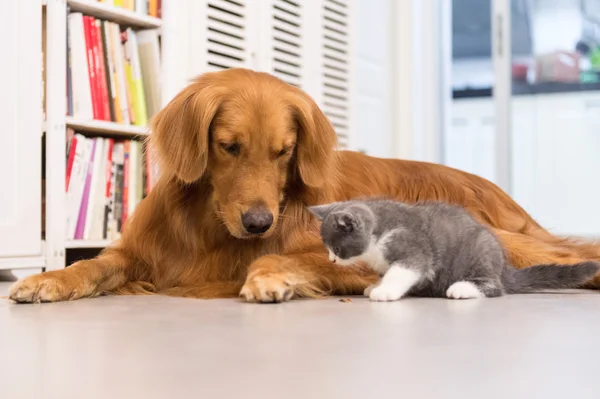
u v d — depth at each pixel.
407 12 6.24
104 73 3.40
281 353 1.40
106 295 2.43
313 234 2.54
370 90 5.95
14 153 3.05
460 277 2.36
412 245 2.27
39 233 3.15
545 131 6.45
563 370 1.25
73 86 3.28
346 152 2.92
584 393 1.09
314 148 2.43
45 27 3.24
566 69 6.37
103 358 1.35
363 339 1.55
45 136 3.27
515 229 2.97
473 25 6.69
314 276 2.38
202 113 2.30
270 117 2.30
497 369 1.25
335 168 2.66
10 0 3.02
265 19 4.25
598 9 6.32
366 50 5.88
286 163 2.41
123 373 1.22
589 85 6.33
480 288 2.33
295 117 2.40
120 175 3.48
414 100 6.26
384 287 2.24
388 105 6.21
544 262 2.65
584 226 6.39
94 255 3.68
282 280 2.23
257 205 2.24
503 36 6.23
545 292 2.52
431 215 2.36
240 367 1.27
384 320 1.84
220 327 1.72
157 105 3.67
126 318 1.89
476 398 1.06
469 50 6.71
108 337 1.59
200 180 2.44
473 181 3.06
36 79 3.12
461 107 6.75
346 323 1.78
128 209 3.52
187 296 2.38
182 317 1.90
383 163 2.95
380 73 6.09
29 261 3.10
